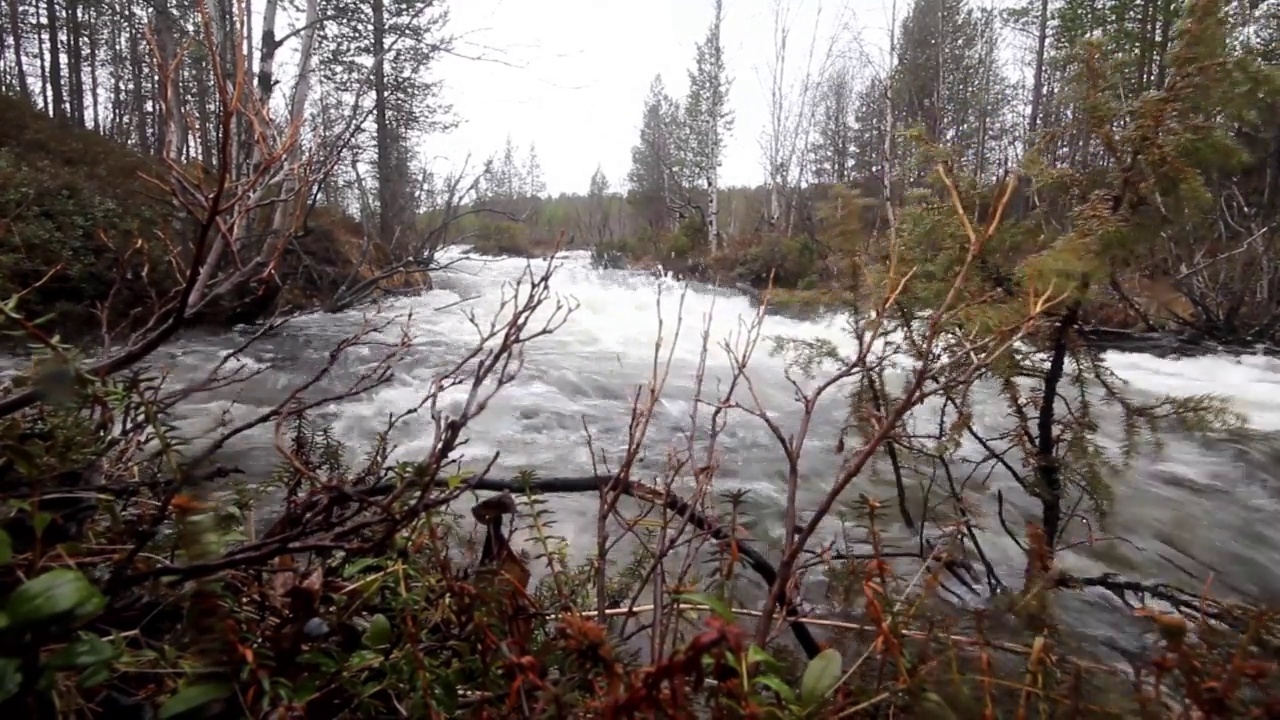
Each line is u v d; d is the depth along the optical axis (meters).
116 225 8.44
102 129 24.92
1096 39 2.42
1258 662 1.24
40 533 1.16
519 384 7.17
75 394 1.36
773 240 18.02
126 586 1.18
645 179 37.12
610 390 7.26
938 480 3.73
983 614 1.74
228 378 2.00
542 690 1.14
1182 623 1.24
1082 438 2.54
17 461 1.19
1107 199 2.28
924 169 2.80
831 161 26.45
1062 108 2.63
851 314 2.93
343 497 1.49
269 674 1.21
